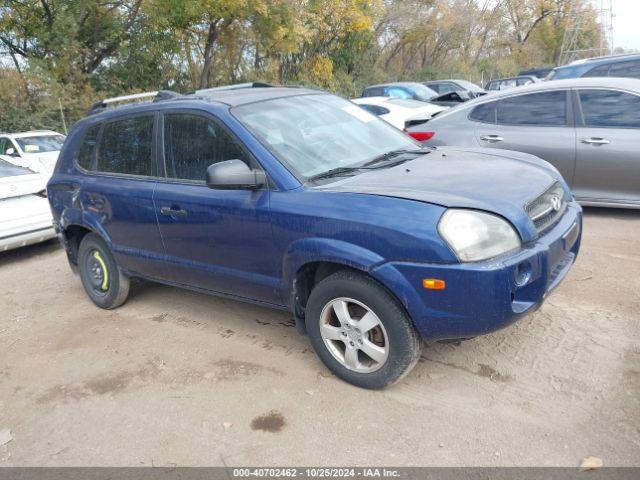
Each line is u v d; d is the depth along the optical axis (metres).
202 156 3.97
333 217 3.18
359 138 4.18
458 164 3.73
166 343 4.33
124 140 4.60
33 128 17.62
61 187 5.14
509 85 22.08
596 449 2.74
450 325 2.96
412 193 3.10
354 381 3.43
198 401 3.49
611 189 6.14
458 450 2.83
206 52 23.33
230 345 4.19
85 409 3.53
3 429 3.41
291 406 3.33
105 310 5.16
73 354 4.30
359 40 31.70
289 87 4.68
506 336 3.86
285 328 4.38
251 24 22.69
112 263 4.97
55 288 5.99
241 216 3.64
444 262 2.87
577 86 6.29
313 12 25.72
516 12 48.66
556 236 3.23
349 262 3.13
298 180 3.48
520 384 3.32
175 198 4.06
